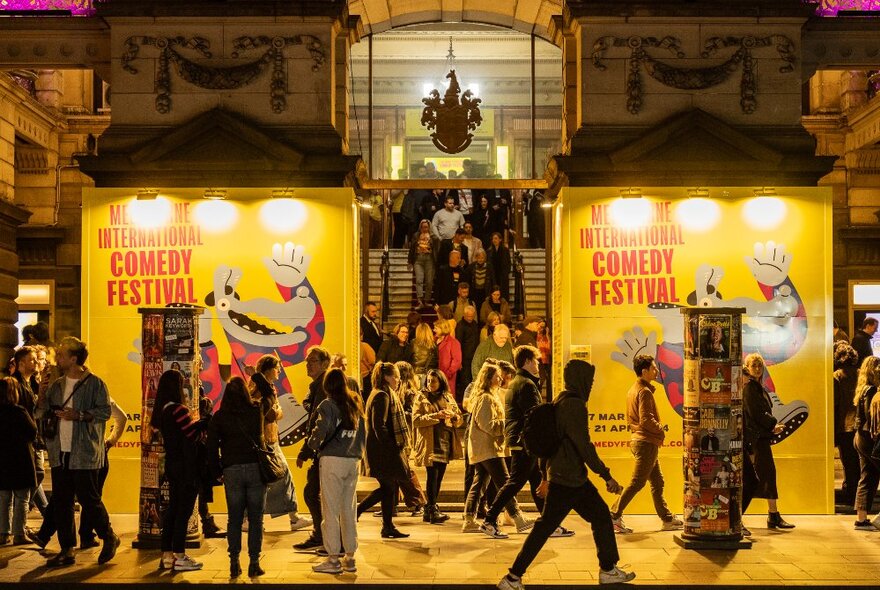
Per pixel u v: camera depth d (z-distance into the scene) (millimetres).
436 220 19141
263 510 9133
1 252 16125
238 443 8938
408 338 17391
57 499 9578
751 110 13227
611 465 12680
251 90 13305
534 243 19109
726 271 12883
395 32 17547
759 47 13266
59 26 13922
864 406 11305
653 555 9898
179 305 10461
